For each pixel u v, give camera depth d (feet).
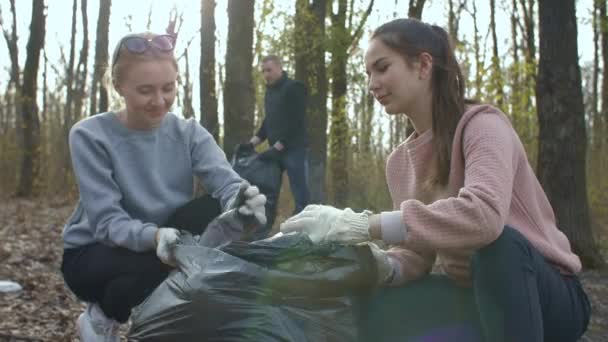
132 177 10.41
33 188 66.33
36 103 66.95
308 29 47.80
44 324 17.20
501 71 36.91
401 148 10.37
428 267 9.91
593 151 49.32
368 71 9.77
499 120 9.22
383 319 9.42
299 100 26.68
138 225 9.80
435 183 9.59
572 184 27.68
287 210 45.01
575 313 9.32
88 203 10.09
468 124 9.22
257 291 8.26
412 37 9.47
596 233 38.68
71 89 75.31
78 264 10.28
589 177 47.60
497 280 8.54
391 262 9.66
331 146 46.93
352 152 46.34
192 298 8.28
